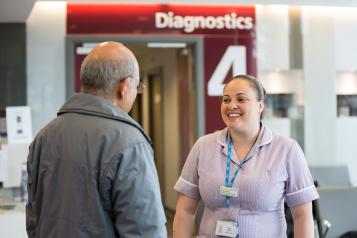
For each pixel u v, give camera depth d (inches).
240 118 93.7
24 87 248.1
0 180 183.0
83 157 67.3
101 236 66.2
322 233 133.5
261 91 95.9
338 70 278.8
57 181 69.1
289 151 94.3
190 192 100.4
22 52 248.2
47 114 253.1
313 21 276.4
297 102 275.9
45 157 70.4
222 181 93.1
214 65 266.7
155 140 378.6
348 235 149.5
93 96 70.5
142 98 403.9
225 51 267.7
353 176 279.4
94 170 66.6
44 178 69.9
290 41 274.5
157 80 369.4
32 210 73.3
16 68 247.8
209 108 265.9
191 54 275.0
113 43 72.3
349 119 280.1
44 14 253.3
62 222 67.4
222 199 92.8
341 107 280.1
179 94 306.5
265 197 90.7
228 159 95.0
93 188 66.2
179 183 101.3
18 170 186.2
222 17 267.6
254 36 270.5
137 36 260.1
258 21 271.3
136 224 64.9
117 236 67.3
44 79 253.0
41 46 252.8
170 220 308.3
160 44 267.1
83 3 256.2
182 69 297.0
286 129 275.1
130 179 65.5
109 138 67.2
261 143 94.5
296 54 275.1
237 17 268.8
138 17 260.4
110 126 68.2
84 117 69.6
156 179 68.7
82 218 66.5
